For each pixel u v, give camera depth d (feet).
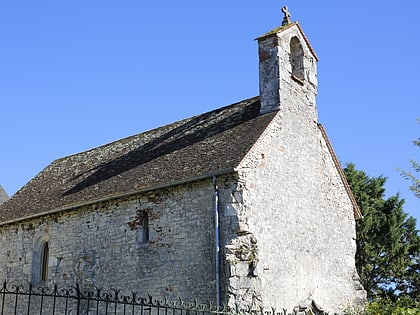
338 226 68.18
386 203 121.60
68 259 66.08
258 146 56.54
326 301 62.08
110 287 60.34
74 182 74.54
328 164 69.21
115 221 62.18
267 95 62.75
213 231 53.52
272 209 56.70
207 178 54.85
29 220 73.10
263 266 53.67
